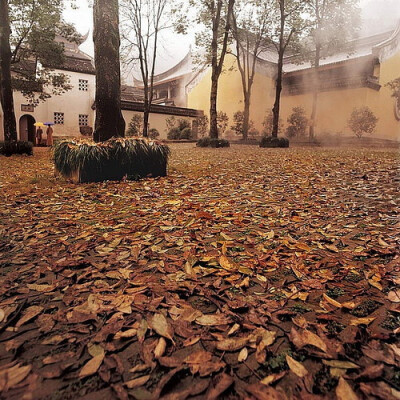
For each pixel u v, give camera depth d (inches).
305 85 678.5
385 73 440.8
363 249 77.8
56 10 507.8
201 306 54.3
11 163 349.7
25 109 902.4
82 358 41.4
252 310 51.9
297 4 522.0
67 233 98.0
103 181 200.8
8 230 101.0
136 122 951.6
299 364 39.5
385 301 54.8
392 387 36.1
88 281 64.1
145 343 44.3
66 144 210.5
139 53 688.4
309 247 80.0
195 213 118.3
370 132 510.9
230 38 754.8
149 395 35.3
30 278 65.6
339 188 163.2
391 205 123.3
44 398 35.1
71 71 954.7
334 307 53.1
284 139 589.9
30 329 48.0
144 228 100.2
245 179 205.0
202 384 36.8
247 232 95.2
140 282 62.2
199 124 1012.5
